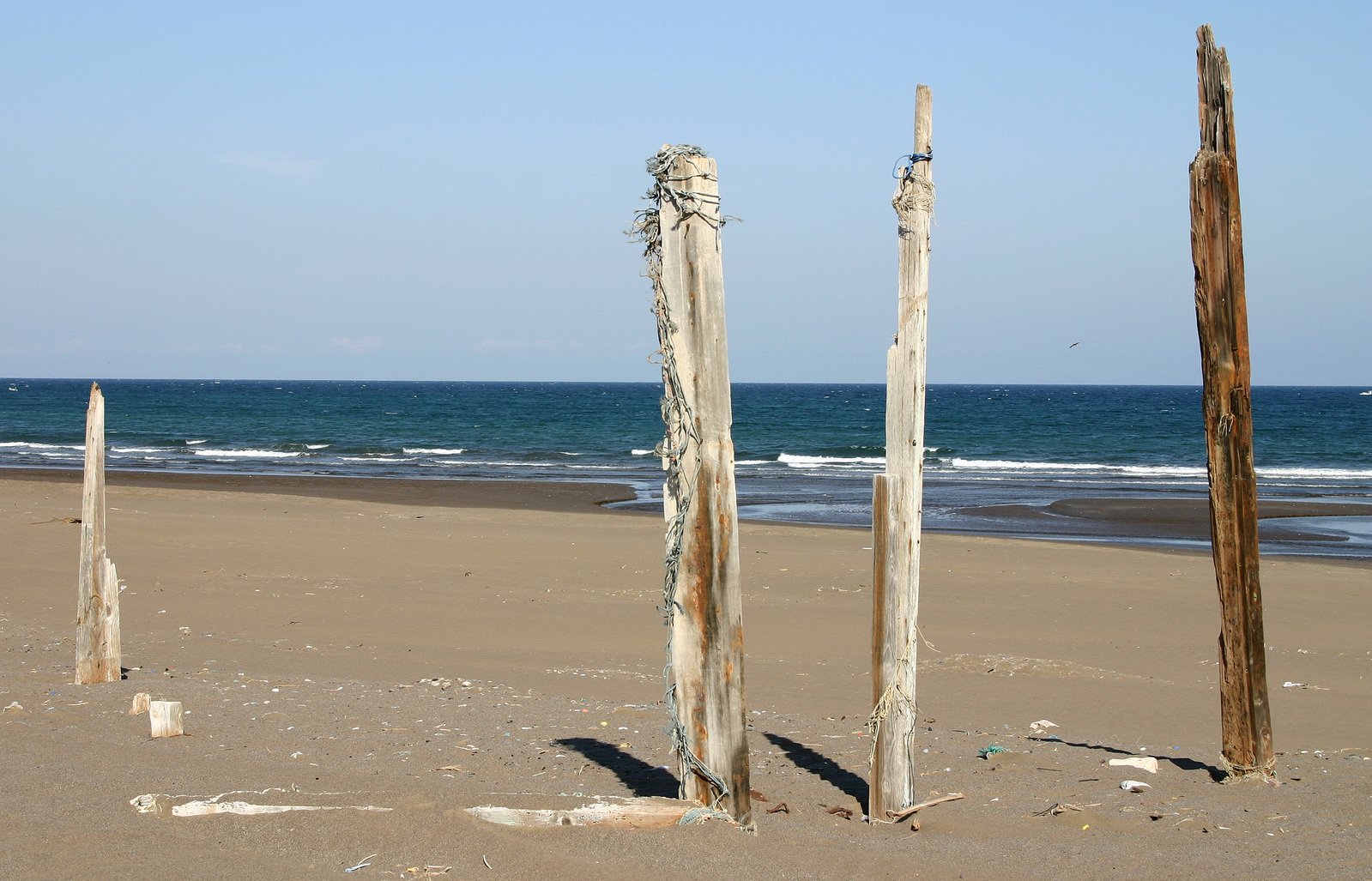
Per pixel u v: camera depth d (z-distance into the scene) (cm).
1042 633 1297
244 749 637
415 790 517
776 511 2978
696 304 459
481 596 1462
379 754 633
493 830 453
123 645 1097
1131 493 3559
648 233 469
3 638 1099
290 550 1800
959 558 1923
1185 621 1377
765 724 791
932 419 8881
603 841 448
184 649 1081
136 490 2923
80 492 2830
